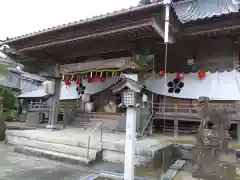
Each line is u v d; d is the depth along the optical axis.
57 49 9.73
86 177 5.30
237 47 8.69
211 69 9.32
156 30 6.36
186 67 9.82
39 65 11.83
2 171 5.72
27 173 5.60
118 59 8.91
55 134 9.06
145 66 8.05
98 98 13.96
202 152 5.05
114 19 6.74
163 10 5.96
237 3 7.77
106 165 6.43
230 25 6.60
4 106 19.72
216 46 8.95
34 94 20.22
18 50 9.96
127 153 4.39
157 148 6.36
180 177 5.30
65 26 7.46
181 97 9.82
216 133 4.94
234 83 8.85
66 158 6.72
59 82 11.47
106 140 7.53
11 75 22.89
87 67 9.98
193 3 8.93
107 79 13.09
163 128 11.03
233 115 8.39
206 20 6.74
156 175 5.45
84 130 10.57
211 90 9.22
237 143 7.90
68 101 14.95
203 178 4.92
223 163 4.80
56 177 5.32
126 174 4.32
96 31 7.43
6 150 8.36
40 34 8.32
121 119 10.39
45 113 17.00
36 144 8.24
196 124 10.52
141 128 9.34
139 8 5.98
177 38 7.68
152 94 10.50
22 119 19.80
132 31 6.92
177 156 7.32
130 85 4.33
